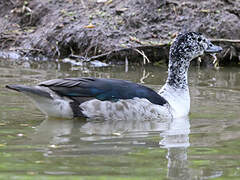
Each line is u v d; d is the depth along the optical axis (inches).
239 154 394.6
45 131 451.2
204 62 827.4
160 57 823.1
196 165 369.4
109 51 817.5
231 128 469.4
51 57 857.5
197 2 875.4
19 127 463.2
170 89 536.4
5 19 945.5
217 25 845.8
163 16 856.9
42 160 368.5
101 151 394.0
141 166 362.3
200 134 450.0
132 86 509.0
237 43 838.5
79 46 845.8
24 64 796.6
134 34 839.7
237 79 712.4
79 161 367.9
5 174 339.0
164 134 448.8
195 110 542.3
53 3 930.7
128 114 496.4
